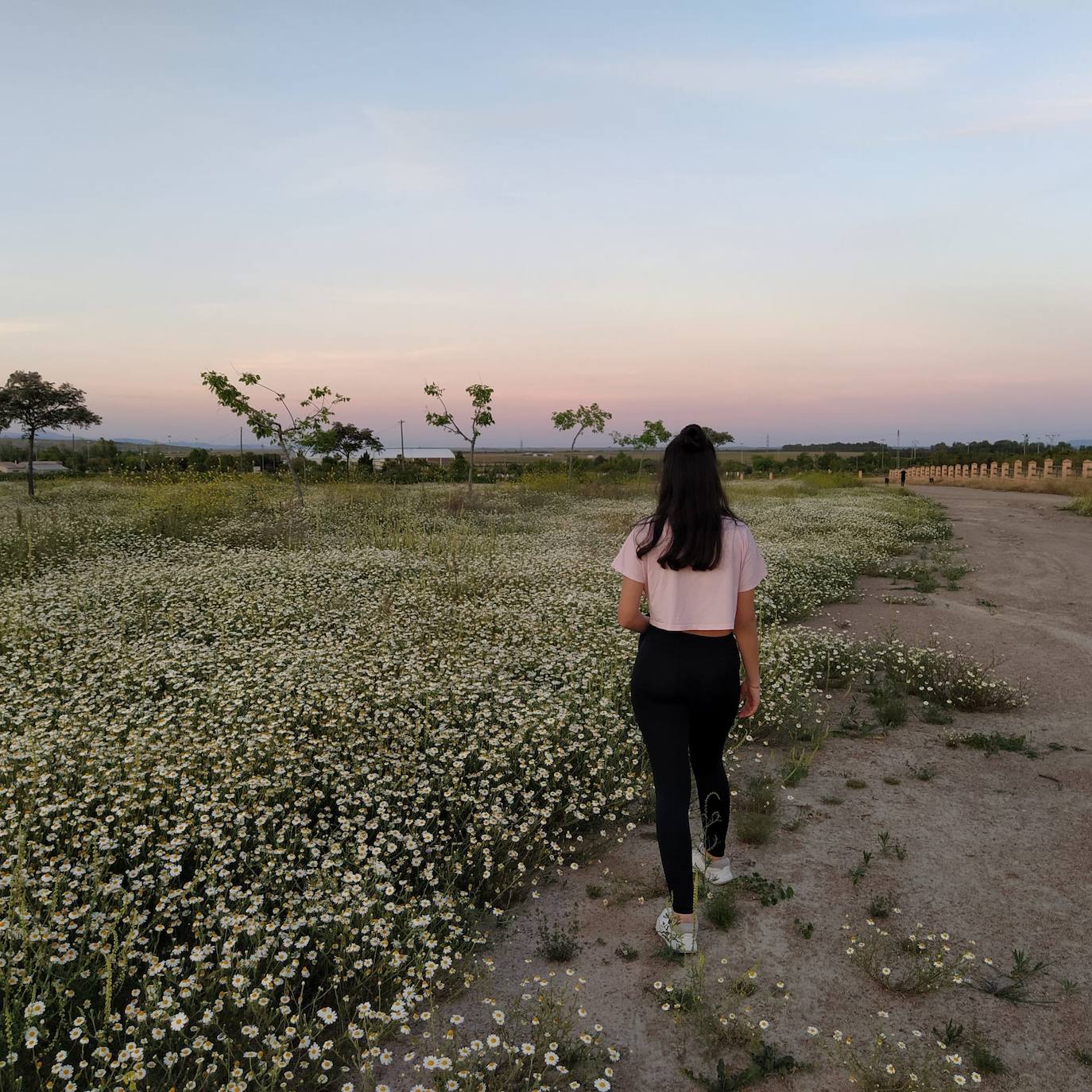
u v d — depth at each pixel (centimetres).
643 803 423
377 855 320
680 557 281
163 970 243
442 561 1102
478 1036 251
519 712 477
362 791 371
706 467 285
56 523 1345
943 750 507
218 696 496
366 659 578
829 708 589
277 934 280
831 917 321
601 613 772
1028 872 356
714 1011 263
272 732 420
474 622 737
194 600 810
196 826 336
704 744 320
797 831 397
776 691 548
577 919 321
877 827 401
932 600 1043
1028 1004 268
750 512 2089
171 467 2419
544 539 1475
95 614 726
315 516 1579
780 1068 239
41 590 806
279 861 328
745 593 294
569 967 289
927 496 3466
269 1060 231
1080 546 1605
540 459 4728
